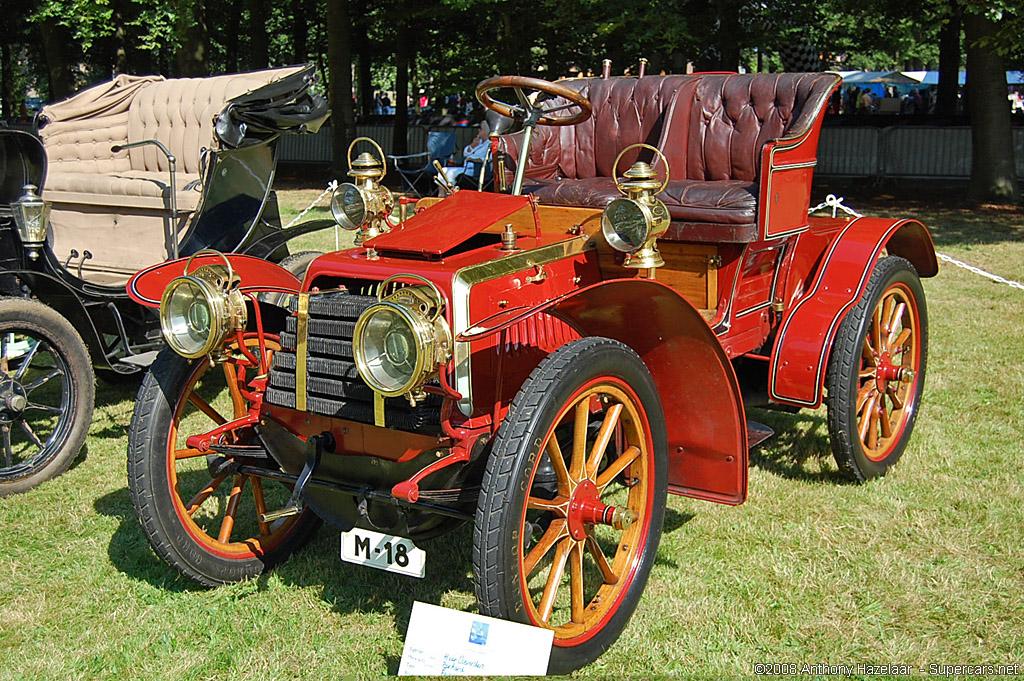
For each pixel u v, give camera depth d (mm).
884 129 16812
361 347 2449
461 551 3553
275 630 3021
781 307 4043
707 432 3170
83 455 4672
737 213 3389
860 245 4008
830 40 18594
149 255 5348
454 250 3031
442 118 19984
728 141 4215
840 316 3785
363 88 24750
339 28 16562
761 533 3611
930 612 3037
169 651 2918
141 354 4969
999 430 4637
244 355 3023
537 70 15633
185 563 3121
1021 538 3500
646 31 11758
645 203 2904
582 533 2771
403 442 2752
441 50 22312
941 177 16750
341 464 2895
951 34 18828
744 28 13664
